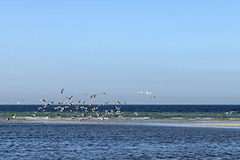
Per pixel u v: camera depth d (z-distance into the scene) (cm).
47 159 3872
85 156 4056
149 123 9062
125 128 7550
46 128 7462
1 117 11588
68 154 4184
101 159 3884
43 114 13900
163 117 11969
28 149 4538
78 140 5456
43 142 5209
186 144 5025
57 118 11012
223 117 12331
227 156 4084
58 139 5572
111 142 5228
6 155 4091
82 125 8338
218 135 6122
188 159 3906
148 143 5119
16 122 9250
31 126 7950
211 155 4141
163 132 6662
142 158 3950
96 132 6656
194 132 6656
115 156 4066
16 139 5550
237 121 9931
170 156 4072
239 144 5019
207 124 8594
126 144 5016
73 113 14800
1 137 5784
